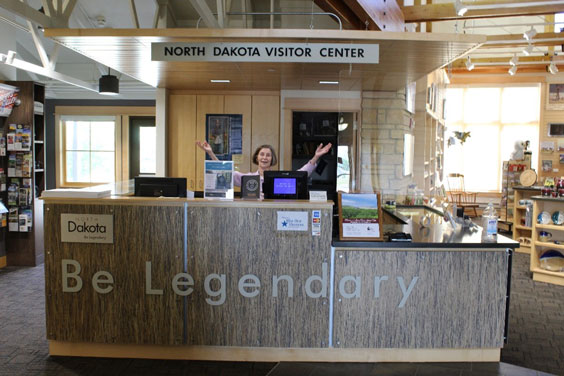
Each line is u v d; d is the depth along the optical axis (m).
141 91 9.06
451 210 4.63
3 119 6.25
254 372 3.34
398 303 3.47
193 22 7.47
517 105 11.90
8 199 6.28
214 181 3.55
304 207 3.43
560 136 11.02
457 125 12.35
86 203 3.48
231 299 3.47
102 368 3.38
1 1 3.83
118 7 7.34
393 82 5.61
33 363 3.46
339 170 5.75
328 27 6.72
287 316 3.47
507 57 10.48
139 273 3.48
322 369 3.40
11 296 5.04
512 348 3.86
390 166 5.78
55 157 9.55
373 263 3.45
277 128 6.92
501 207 10.47
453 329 3.49
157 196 3.92
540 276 6.14
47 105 9.47
